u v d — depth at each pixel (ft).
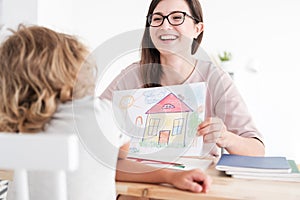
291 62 9.48
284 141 9.65
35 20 8.05
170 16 4.03
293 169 3.03
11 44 2.38
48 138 1.53
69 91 2.32
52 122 2.27
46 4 8.56
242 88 9.76
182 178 2.65
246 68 9.69
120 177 2.84
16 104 2.22
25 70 2.25
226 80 4.32
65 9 9.93
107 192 2.40
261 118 9.73
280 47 9.50
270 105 9.66
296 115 9.55
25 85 2.26
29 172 2.31
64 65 2.32
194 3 4.18
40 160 1.55
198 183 2.66
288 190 2.60
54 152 1.53
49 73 2.25
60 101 2.32
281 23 9.46
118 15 10.24
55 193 1.85
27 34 2.40
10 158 1.57
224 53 9.64
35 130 2.24
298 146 9.58
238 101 4.27
